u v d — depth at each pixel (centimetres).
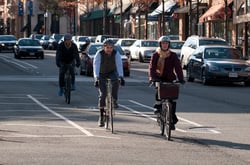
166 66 2667
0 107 3838
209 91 5200
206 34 11206
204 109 3841
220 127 3053
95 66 2877
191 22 10400
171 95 2608
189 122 3225
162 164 2094
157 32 14050
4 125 3033
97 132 2825
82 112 3619
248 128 3027
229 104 4159
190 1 10281
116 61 2870
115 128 2966
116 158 2192
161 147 2445
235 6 9744
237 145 2511
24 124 3077
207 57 6012
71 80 4153
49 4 19612
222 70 5716
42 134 2747
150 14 13300
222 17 9888
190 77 6319
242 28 9850
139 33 14125
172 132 2856
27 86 5431
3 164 2066
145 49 10181
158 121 2775
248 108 3925
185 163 2116
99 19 18075
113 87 2858
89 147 2417
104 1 15512
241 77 5728
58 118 3328
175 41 9550
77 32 19888
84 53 6994
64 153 2280
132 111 3694
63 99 4359
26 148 2381
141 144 2511
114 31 16838
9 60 10219
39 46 10738
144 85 5694
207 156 2256
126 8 14988
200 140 2638
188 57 7069
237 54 6109
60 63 4147
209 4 10962
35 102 4141
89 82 5947
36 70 7738
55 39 15912
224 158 2219
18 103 4072
